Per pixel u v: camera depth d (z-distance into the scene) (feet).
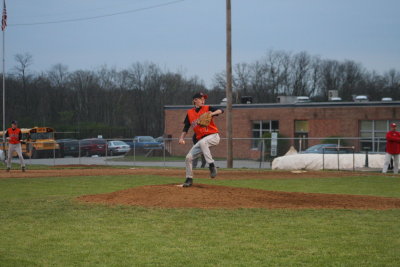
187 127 79.25
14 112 465.88
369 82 544.21
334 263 44.09
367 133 262.88
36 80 490.08
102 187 104.27
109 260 45.27
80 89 503.61
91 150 306.14
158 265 43.68
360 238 53.06
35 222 61.16
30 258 46.01
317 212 67.00
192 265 43.62
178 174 138.00
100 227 58.23
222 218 62.69
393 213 66.90
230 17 178.60
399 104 254.27
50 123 465.88
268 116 283.79
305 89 515.91
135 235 54.39
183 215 64.28
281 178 126.31
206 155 78.23
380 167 163.73
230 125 180.04
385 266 43.24
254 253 47.34
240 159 258.16
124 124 498.28
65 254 47.26
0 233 55.62
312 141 246.47
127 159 251.39
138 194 76.54
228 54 179.32
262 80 508.12
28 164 217.97
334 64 534.78
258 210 67.87
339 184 111.96
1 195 90.94
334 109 267.80
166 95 501.97
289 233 55.31
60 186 106.42
